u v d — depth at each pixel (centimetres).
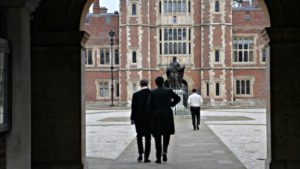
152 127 1119
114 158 1245
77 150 989
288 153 965
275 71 963
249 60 5662
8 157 716
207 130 2134
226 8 5481
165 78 5516
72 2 977
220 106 5316
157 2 5547
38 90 989
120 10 5531
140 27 5494
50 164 988
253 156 1262
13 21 710
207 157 1236
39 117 990
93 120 2969
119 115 3591
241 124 2519
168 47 5541
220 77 5450
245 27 5656
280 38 957
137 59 5500
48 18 981
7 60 707
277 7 960
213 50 5450
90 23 5772
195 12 5522
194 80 5528
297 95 962
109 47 5747
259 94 5631
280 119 964
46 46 982
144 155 1237
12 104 714
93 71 5738
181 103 3453
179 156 1255
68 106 988
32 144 991
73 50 984
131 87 5500
